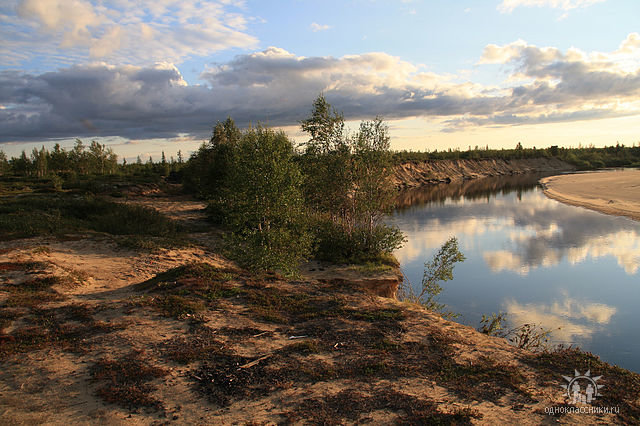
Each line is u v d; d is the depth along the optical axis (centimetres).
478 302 1463
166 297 815
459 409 438
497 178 11069
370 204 1850
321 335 665
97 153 8162
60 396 453
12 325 666
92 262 1289
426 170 11119
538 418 421
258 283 981
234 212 1555
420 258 2173
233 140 2934
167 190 5156
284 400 457
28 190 4162
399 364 557
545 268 1881
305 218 1500
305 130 1981
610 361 988
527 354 606
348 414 427
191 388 479
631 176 7394
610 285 1597
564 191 5738
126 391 465
